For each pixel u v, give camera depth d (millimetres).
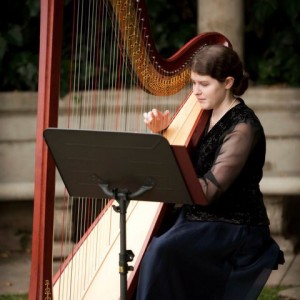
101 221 9711
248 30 17328
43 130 7441
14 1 16969
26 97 15359
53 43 7402
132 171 7414
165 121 9102
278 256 8844
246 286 8508
